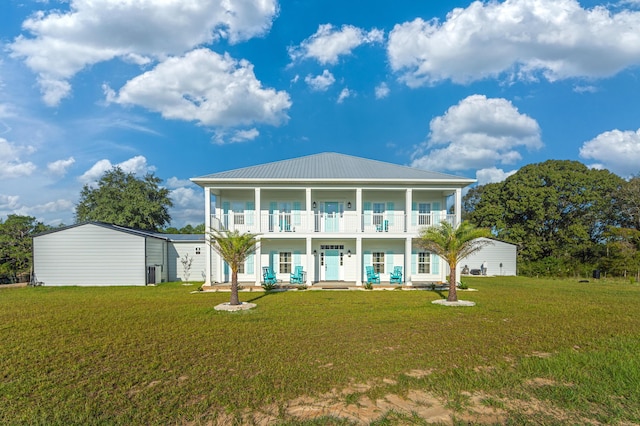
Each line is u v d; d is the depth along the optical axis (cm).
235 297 1224
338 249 2033
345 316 1045
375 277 1872
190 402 474
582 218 3350
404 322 963
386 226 2006
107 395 495
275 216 1961
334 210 2045
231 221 1967
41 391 513
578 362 628
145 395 495
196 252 2317
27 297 1500
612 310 1154
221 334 834
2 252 2681
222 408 459
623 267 2702
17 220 2917
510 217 3556
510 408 457
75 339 792
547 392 503
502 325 927
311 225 1830
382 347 727
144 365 620
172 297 1482
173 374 577
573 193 3312
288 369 594
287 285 1816
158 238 2177
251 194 2028
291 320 991
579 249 3153
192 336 816
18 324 948
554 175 3344
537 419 429
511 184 3550
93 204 3500
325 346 731
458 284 1748
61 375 574
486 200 3841
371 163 2184
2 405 468
